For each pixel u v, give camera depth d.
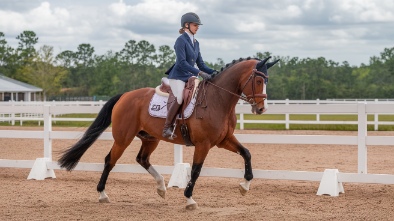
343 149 20.38
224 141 10.01
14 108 14.23
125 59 131.00
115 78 119.69
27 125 35.56
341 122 26.47
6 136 14.38
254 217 8.98
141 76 123.75
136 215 9.24
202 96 9.61
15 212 9.45
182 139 9.97
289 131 27.30
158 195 11.28
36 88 83.81
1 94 79.38
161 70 129.38
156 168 12.65
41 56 104.75
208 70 10.32
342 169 14.95
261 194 11.30
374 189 11.89
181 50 9.77
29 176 13.55
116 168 12.95
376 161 16.86
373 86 101.56
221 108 9.52
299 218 8.88
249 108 12.34
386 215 9.09
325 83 100.75
